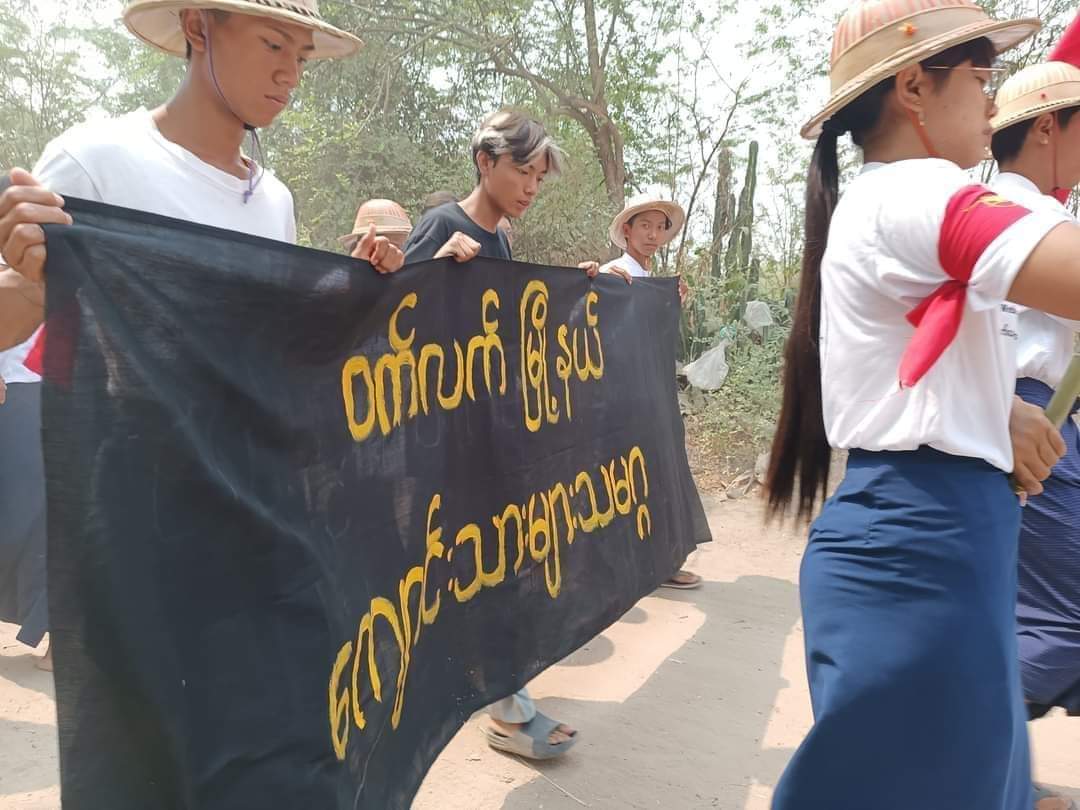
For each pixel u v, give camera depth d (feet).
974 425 4.80
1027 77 7.86
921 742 4.73
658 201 14.19
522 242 33.55
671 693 10.73
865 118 5.41
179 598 4.25
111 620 3.92
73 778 3.84
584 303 10.02
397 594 6.37
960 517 4.76
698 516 13.61
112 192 5.75
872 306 4.91
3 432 10.13
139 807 4.02
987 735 4.70
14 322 4.48
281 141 36.86
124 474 4.01
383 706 6.00
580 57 36.91
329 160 34.40
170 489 4.21
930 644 4.72
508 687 8.11
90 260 4.00
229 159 6.49
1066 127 7.82
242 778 4.49
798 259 30.07
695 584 14.52
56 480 3.81
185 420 4.31
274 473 4.99
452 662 7.33
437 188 35.01
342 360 5.82
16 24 41.11
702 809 8.30
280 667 4.73
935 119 5.20
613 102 38.22
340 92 37.65
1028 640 7.78
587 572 9.68
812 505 6.07
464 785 8.56
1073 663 7.63
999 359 4.87
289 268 5.18
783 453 6.12
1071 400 5.34
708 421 22.90
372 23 36.11
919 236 4.54
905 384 4.55
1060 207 6.05
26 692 10.20
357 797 5.42
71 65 42.75
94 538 3.88
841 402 5.14
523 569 8.46
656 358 12.48
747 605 13.83
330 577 5.33
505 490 8.19
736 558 16.12
